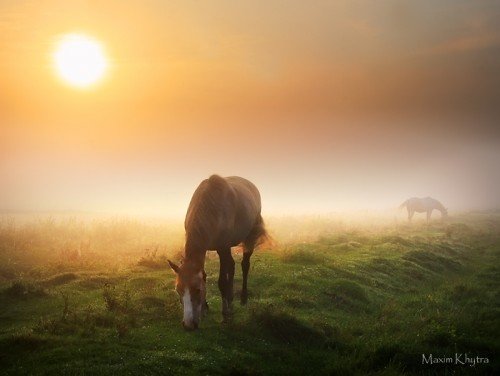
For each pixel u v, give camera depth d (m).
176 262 11.53
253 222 8.85
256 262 11.69
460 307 9.73
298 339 7.35
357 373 6.36
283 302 8.73
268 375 6.08
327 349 7.18
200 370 5.88
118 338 6.61
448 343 7.35
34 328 6.82
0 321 7.44
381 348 6.95
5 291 8.57
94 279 9.74
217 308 8.40
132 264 11.65
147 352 6.20
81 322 7.09
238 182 9.17
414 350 6.95
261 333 7.32
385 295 10.42
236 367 6.02
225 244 7.79
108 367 5.66
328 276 10.65
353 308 9.27
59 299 8.52
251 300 8.87
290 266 11.40
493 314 8.98
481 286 11.77
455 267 14.42
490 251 17.53
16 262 12.50
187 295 6.80
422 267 13.23
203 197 7.38
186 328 6.73
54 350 6.11
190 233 7.14
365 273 11.52
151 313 7.75
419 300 10.09
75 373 5.46
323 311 8.76
